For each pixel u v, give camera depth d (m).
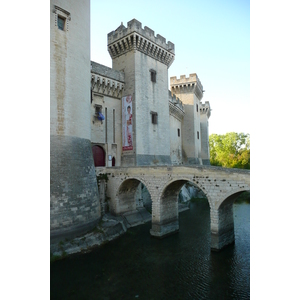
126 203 31.42
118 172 29.75
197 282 16.66
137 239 25.11
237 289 15.82
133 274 17.67
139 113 34.84
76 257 20.02
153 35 37.34
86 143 25.00
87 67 25.78
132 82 34.94
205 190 22.09
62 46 22.45
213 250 21.56
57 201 20.80
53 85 21.58
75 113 23.39
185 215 36.88
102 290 15.55
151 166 26.39
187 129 58.56
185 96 59.22
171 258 20.44
